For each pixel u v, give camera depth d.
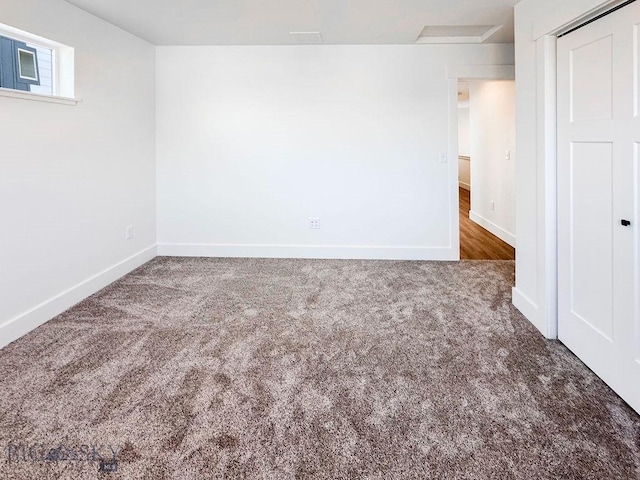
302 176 4.41
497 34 3.75
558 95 2.35
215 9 3.12
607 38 1.90
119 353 2.35
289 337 2.57
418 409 1.83
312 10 3.15
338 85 4.23
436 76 4.15
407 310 3.01
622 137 1.82
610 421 1.72
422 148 4.27
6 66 2.57
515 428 1.69
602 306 2.02
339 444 1.61
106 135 3.48
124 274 3.85
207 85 4.31
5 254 2.45
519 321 2.78
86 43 3.16
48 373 2.12
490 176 5.79
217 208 4.50
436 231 4.38
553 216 2.45
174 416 1.78
